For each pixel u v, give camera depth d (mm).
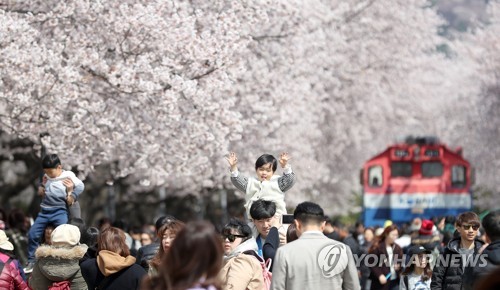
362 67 44438
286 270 11469
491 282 6047
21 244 21625
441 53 56594
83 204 45438
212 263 7293
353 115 45969
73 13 24188
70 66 23016
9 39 22125
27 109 24297
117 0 24391
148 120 26234
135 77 24531
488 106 56031
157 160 28203
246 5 28203
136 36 24203
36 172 41000
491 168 58562
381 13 44562
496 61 54969
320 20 36062
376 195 44625
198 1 27406
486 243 14164
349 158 50938
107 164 42688
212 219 61750
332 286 11461
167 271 7270
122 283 12312
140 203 52094
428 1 49312
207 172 33469
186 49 24719
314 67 36781
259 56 33062
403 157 44656
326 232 22250
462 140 59281
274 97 33094
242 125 29641
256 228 14305
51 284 13789
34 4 24391
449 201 44469
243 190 15219
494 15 56469
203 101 25656
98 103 24531
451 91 59188
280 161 15156
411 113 52438
